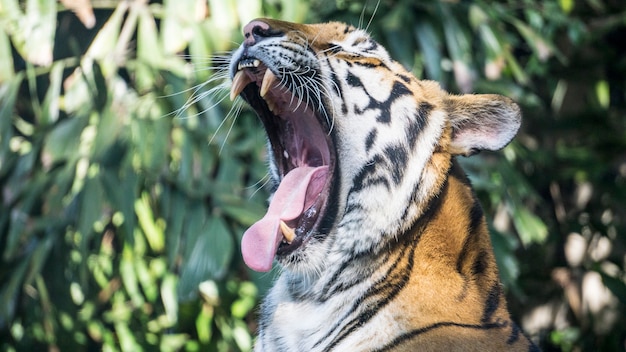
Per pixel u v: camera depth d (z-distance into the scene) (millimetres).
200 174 11562
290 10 11539
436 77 12266
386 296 6957
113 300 13727
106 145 10883
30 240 12273
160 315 13742
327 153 7879
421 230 7043
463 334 6699
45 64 11414
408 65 12086
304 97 7559
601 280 15266
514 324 7113
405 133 7242
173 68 11516
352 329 6969
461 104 7387
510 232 15586
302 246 7227
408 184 7137
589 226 15773
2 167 12164
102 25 12930
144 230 12586
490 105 7336
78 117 11352
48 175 11742
